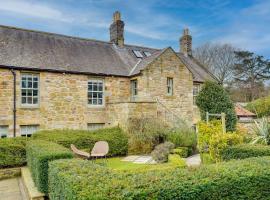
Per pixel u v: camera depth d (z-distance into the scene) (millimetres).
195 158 11078
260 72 40375
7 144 9586
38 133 11234
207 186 3480
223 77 38156
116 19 18547
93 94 15117
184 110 16656
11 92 12734
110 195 2893
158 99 15656
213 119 10992
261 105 22766
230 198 3674
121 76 15773
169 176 3574
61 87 14047
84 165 4363
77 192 2955
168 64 16156
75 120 14375
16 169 9430
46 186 6070
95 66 15352
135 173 3779
